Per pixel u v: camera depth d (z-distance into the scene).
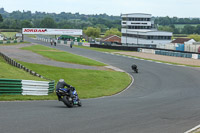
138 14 145.75
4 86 18.00
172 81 34.56
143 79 36.16
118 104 16.94
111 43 141.25
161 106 16.58
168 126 11.09
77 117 11.96
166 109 15.39
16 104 14.95
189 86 30.73
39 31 113.44
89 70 40.66
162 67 48.75
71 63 48.97
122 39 149.00
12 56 53.56
